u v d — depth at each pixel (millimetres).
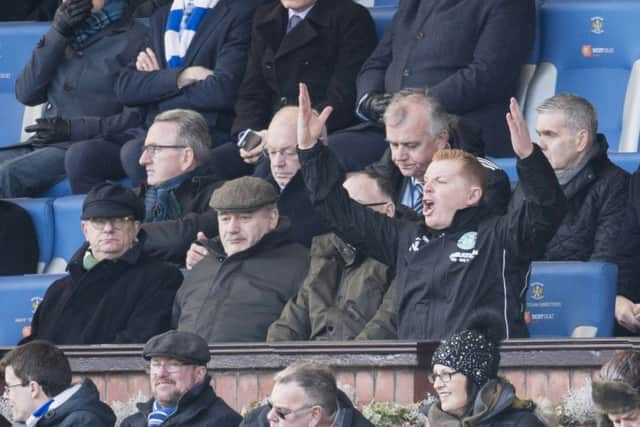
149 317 33656
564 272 32594
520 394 29594
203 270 33656
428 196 30391
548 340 29516
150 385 31391
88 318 33812
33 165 43094
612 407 24719
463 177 30281
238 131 41031
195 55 42594
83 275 34188
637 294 33719
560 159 34750
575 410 29031
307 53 40875
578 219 34531
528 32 39438
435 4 39750
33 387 29078
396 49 40000
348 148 38781
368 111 39125
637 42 41281
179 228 36156
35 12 51031
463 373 26031
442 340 29609
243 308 32875
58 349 29500
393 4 46688
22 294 36375
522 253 29812
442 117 33875
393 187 34281
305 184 32156
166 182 37406
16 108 47312
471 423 25828
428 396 29781
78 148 41875
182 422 28625
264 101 41281
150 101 42469
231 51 42156
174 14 43219
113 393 31516
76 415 28719
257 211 33344
